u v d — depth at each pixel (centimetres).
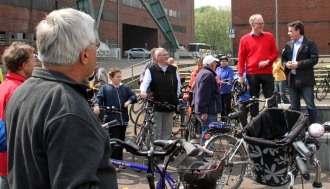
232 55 3206
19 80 337
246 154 483
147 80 632
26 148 161
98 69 704
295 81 612
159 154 281
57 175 150
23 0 3906
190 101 779
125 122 615
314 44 596
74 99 163
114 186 179
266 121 414
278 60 1078
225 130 500
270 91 668
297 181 524
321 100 1305
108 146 176
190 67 2405
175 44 3684
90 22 180
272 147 353
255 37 666
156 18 3675
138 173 586
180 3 6981
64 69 173
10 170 175
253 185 519
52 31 167
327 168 563
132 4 5584
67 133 154
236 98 869
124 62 3256
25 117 164
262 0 3150
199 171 308
